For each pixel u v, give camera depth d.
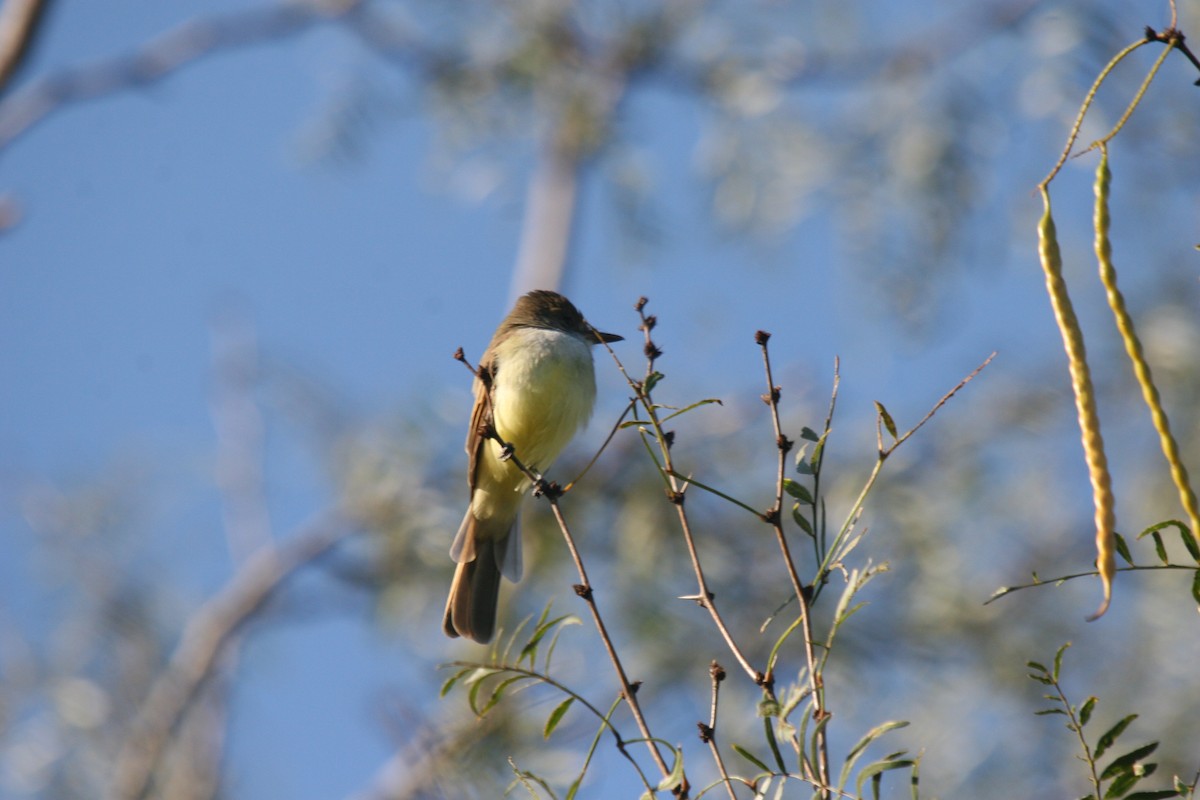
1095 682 13.30
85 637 14.83
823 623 13.07
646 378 5.41
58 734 14.16
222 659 14.62
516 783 5.68
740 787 8.88
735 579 13.38
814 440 5.15
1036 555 14.28
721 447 13.84
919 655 13.19
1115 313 4.29
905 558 13.53
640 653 12.94
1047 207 4.43
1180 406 14.39
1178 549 13.14
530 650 5.27
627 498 13.64
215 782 13.98
